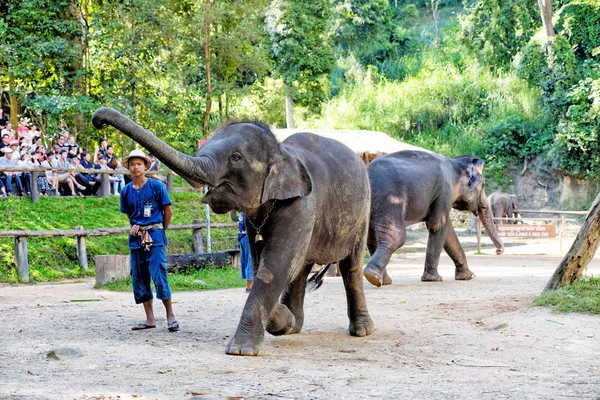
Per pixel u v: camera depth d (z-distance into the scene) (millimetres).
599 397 5047
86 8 27344
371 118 42281
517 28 45344
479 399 4957
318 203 7133
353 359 6539
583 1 41062
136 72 26031
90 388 5102
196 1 27375
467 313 9445
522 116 41219
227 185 6523
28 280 15406
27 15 24219
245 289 12969
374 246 12805
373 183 12844
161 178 23734
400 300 10930
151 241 8094
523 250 25266
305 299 11164
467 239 29844
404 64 48875
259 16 29141
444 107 43000
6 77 27062
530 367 6246
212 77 28578
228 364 6098
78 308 10141
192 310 9859
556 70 39719
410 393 5109
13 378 5449
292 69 37625
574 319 8414
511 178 39844
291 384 5336
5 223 17172
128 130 5848
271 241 6809
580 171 37781
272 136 6750
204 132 28078
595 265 18547
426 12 59031
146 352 6637
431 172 13617
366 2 48688
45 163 19891
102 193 21375
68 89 25469
